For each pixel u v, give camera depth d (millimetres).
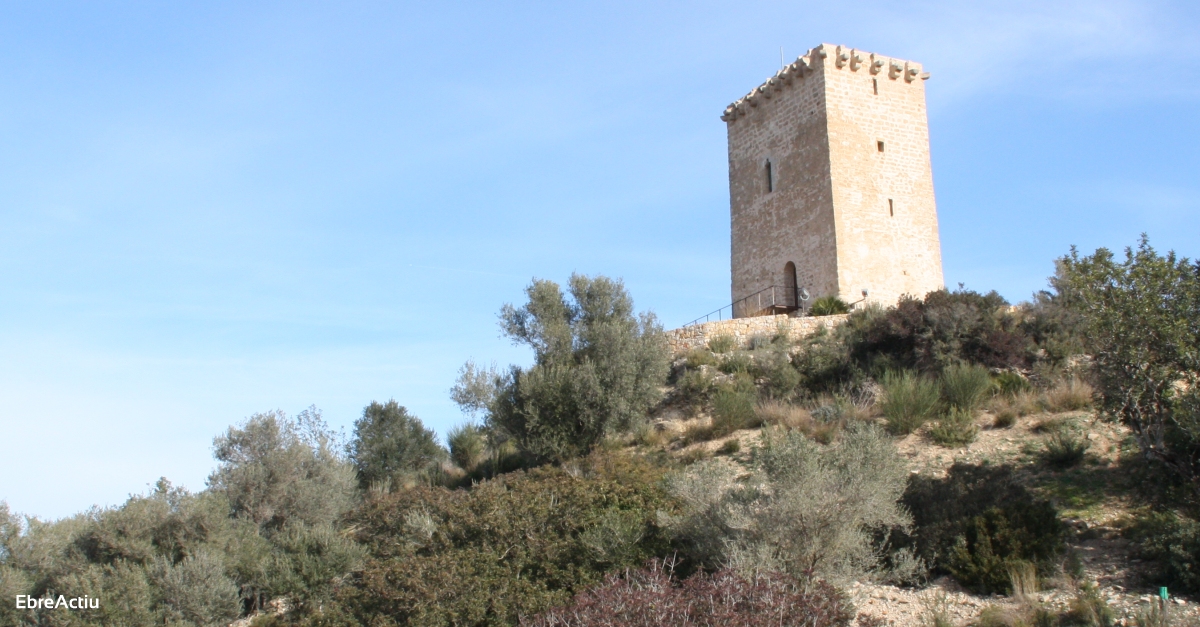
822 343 30156
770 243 38438
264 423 29516
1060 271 28656
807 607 11305
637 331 30797
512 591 15156
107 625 19047
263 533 26094
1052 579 13883
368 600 15602
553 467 24078
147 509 24156
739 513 14773
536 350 29922
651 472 20219
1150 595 13047
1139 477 17031
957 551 14758
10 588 20984
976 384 24328
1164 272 16656
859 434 16625
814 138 36406
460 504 19297
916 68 37906
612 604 11445
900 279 35844
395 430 32375
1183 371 16391
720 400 26578
